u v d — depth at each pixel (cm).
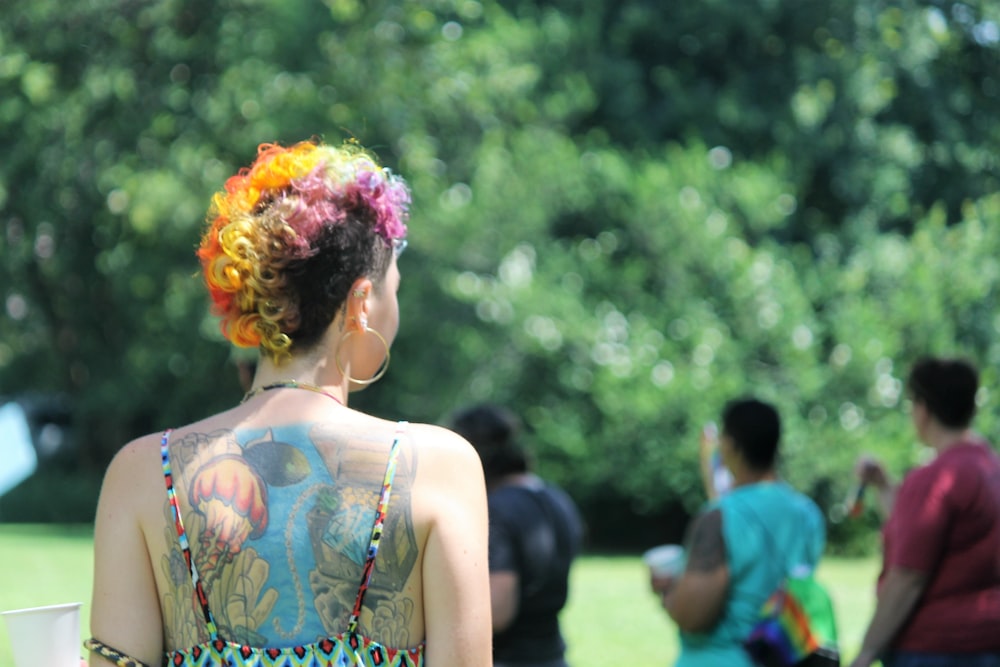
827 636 880
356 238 430
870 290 4319
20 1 3684
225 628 405
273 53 3866
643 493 4138
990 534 841
